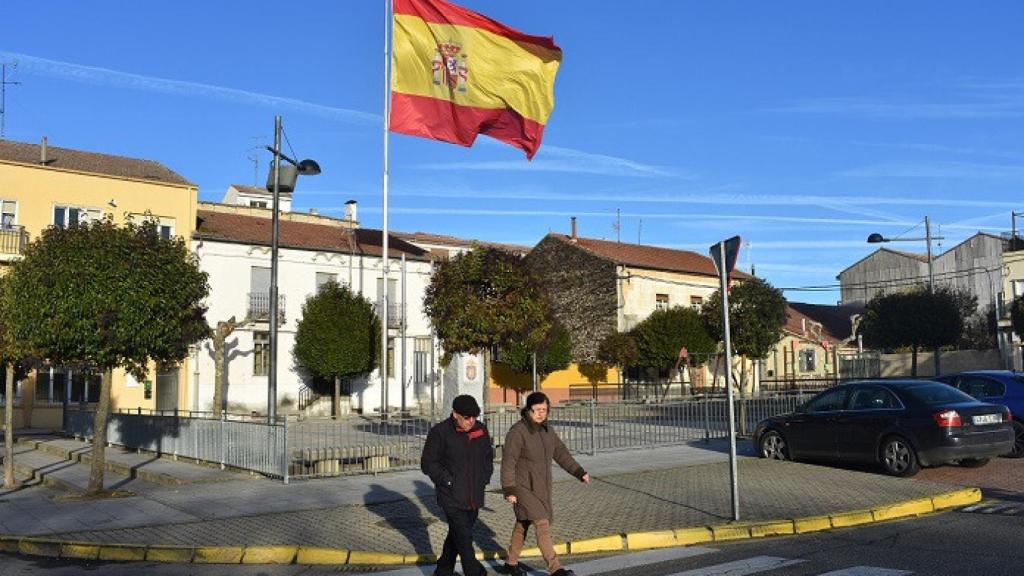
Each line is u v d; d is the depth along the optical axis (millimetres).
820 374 50844
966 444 12570
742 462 14906
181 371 32094
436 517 10336
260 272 34938
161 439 17938
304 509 10930
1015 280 49031
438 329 16219
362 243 39250
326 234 39156
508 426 17500
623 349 39500
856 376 40562
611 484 12828
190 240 33094
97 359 12234
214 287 33438
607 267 43531
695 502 11078
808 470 13742
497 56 16344
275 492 12297
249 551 8648
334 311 33125
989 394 15547
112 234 12602
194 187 33656
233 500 11695
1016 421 15008
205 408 32500
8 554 9234
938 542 8672
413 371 38031
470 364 16562
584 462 15430
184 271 13242
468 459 7137
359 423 16094
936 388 13547
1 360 14656
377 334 34188
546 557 7234
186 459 16688
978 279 56375
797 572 7488
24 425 29625
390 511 10742
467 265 16047
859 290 65000
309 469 14367
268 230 37000
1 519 10750
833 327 59625
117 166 34375
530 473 7383
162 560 8727
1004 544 8461
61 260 12055
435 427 7293
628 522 9859
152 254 12805
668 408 18500
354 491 12273
